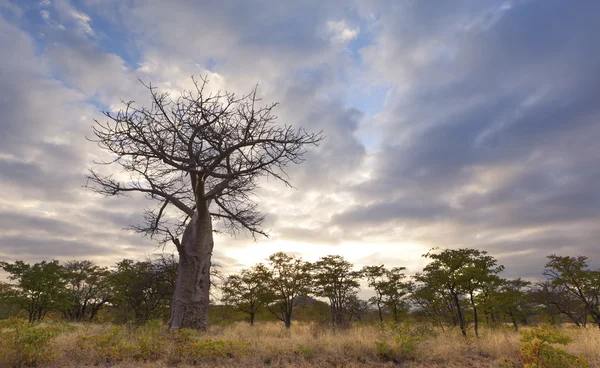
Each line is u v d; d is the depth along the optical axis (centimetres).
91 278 2772
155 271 1800
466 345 921
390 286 2162
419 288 1661
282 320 2384
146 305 1814
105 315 2530
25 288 2389
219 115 1209
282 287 2302
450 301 1498
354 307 1934
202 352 712
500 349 831
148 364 659
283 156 1268
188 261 1245
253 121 1247
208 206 1343
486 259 1398
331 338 966
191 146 1212
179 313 1182
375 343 815
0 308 2714
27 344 647
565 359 632
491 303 1529
